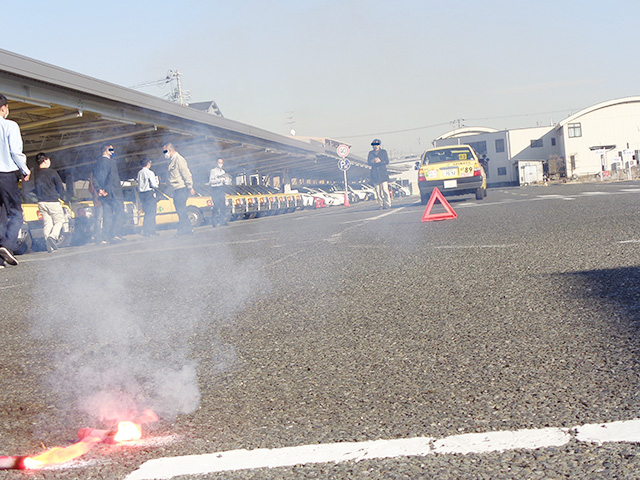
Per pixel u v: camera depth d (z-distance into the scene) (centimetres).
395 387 243
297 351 309
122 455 192
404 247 710
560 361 260
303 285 503
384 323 354
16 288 618
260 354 308
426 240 764
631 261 489
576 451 172
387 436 193
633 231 679
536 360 264
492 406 214
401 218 1251
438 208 1503
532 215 1020
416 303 401
